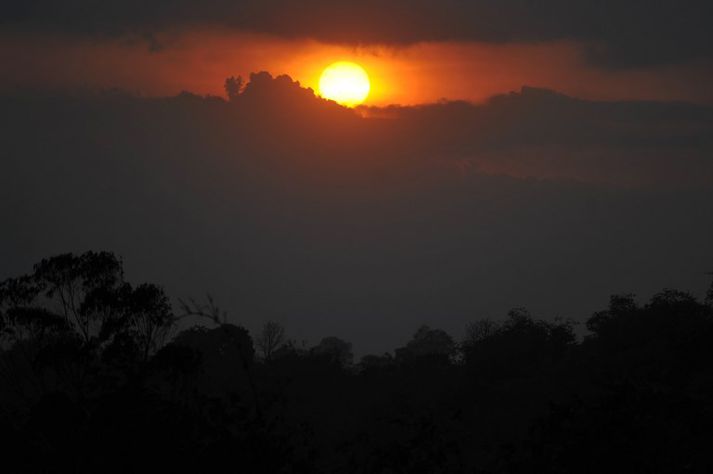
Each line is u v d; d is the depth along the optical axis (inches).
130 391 2213.3
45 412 2241.6
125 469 2134.6
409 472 2262.6
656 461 2154.3
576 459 2156.7
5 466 2217.0
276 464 2162.9
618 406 2199.8
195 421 2192.4
